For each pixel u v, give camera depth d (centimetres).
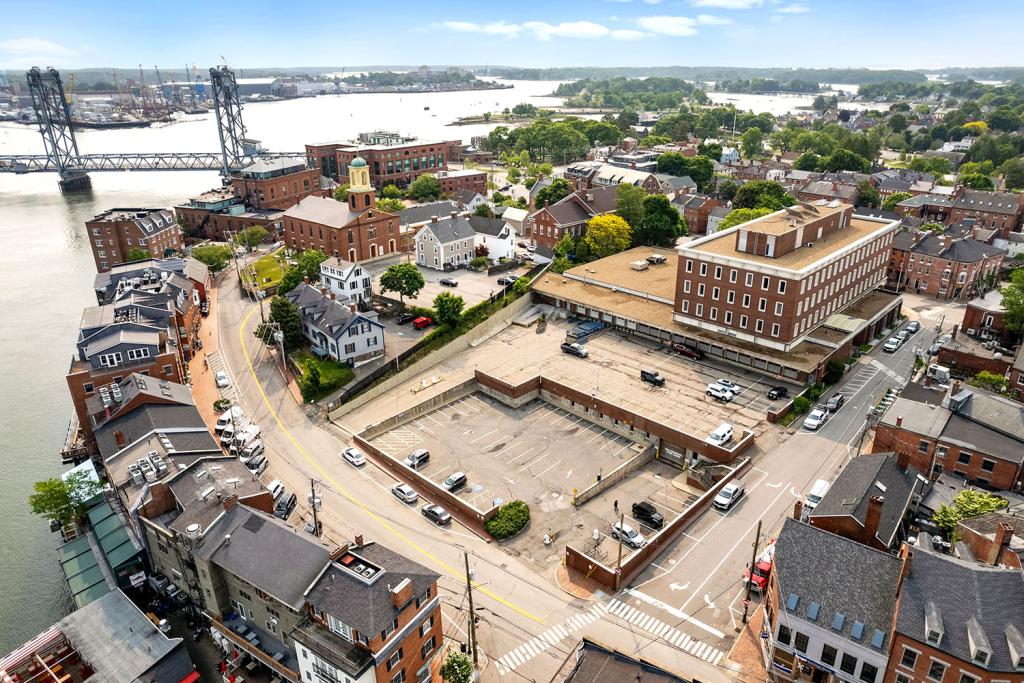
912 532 7112
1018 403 8400
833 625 5484
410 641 5656
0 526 8669
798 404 9956
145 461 7462
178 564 6694
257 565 5994
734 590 6775
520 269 15862
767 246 11069
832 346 11025
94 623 6488
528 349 12388
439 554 7406
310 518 7931
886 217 18312
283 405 10638
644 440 9775
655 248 16388
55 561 8125
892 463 7362
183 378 11044
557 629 6397
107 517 7731
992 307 11812
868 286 13100
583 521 8069
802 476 8475
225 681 6225
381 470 8981
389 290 13662
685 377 11100
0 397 11731
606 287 13988
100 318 10712
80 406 9650
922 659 5112
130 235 17012
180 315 11969
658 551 7306
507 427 10306
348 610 5431
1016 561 5753
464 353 12362
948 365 10912
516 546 7581
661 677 5106
